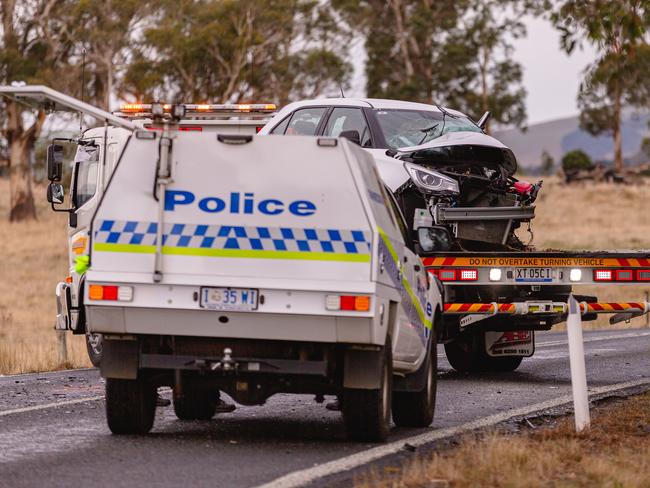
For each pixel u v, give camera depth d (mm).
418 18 137625
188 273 14859
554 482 12750
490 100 139500
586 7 20672
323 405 20797
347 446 15586
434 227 17797
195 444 15578
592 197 143375
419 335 17516
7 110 120250
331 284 14617
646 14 20141
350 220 14719
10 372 29828
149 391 16297
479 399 22062
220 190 14914
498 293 24547
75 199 28719
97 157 28328
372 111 25906
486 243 24906
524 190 25266
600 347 36594
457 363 28141
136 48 109500
